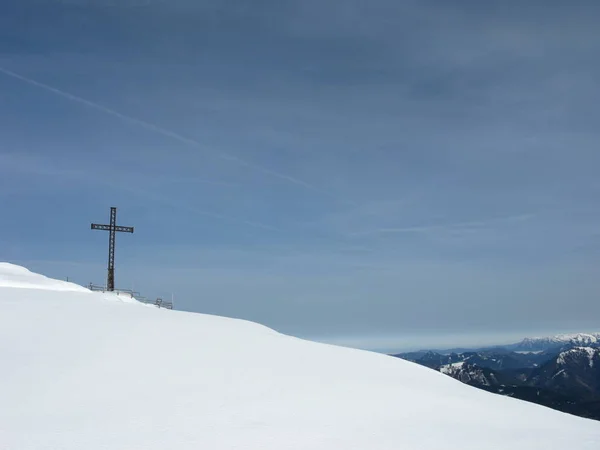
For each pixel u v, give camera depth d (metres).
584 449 17.48
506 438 18.12
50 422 16.02
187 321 35.69
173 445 14.46
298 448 14.91
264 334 35.06
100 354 24.55
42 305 35.12
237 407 18.73
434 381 29.19
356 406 20.42
